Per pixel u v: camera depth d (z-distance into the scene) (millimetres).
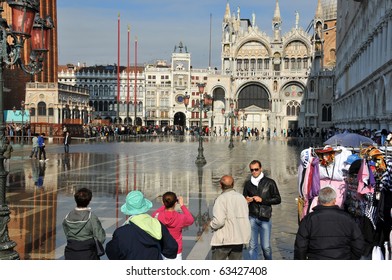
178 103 142500
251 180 11641
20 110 79562
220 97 118000
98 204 19125
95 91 145000
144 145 63906
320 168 11844
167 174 29484
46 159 39000
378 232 11078
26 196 20984
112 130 92000
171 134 115000
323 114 112312
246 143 73375
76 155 44094
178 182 25875
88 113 103312
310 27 134375
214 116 117438
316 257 8055
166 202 9352
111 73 144625
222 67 117438
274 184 11477
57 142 68500
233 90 116688
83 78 144750
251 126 117062
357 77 61375
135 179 26984
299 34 112938
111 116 144500
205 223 16047
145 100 143125
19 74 85188
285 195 21766
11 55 11570
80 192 8727
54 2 89188
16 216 16906
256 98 117125
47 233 14594
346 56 75625
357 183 11180
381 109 43875
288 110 114938
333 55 121938
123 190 22891
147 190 22984
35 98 81688
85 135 80188
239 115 115688
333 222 8039
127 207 7992
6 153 19297
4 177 10922
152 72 143000
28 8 11078
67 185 24344
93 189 23094
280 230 15109
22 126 67250
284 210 18219
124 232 7781
